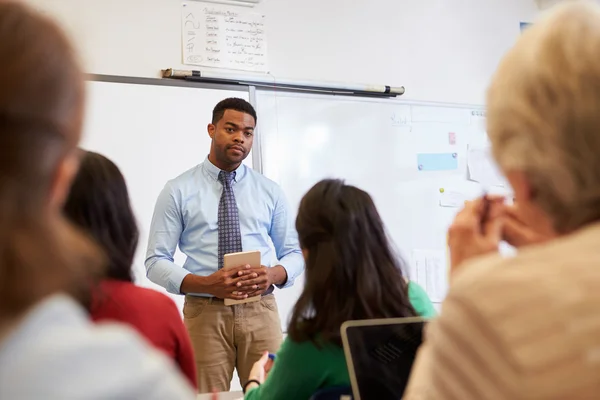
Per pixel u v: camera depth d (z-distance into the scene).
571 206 0.61
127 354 0.48
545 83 0.60
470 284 0.58
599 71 0.58
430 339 0.62
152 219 2.80
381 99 3.81
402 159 3.85
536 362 0.52
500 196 0.80
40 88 0.48
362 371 1.06
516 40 0.69
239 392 1.77
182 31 3.29
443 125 3.99
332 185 1.39
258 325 2.73
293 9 3.60
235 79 3.34
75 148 0.53
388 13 3.90
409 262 3.82
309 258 1.36
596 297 0.53
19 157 0.47
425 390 0.62
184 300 2.83
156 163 3.14
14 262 0.45
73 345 0.46
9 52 0.47
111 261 1.20
